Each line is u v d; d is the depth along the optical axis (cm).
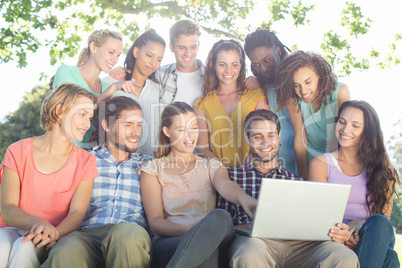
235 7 579
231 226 238
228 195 275
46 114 261
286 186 229
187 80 361
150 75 362
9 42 605
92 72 354
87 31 600
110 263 228
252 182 298
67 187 261
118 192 282
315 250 242
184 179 284
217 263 230
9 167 256
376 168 288
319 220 237
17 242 232
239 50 348
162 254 248
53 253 222
